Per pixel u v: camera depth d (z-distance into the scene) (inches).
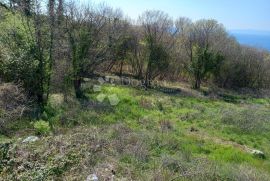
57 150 306.5
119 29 915.4
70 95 650.2
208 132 544.4
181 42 1155.9
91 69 743.1
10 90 464.8
